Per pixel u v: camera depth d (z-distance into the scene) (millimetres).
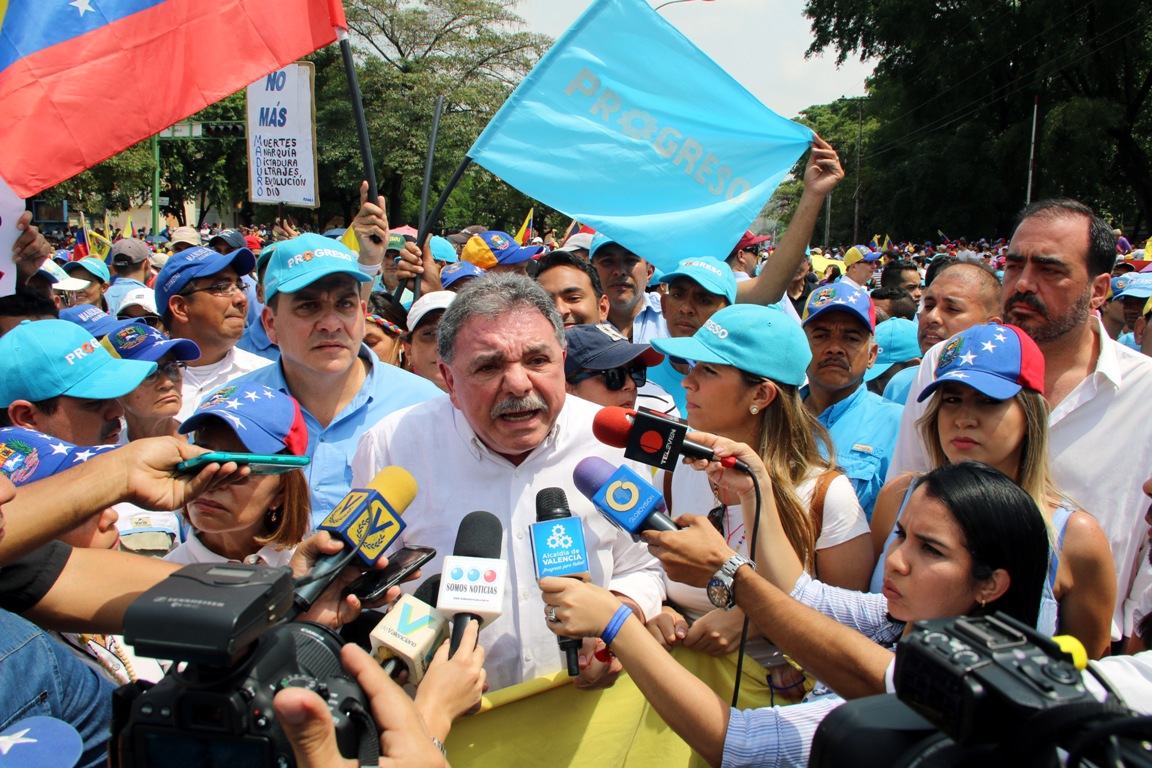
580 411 2635
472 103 36500
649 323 5848
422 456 2557
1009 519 1939
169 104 3248
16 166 3021
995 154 42875
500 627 2438
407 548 2209
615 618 1960
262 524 2516
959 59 44469
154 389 3426
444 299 4281
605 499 2174
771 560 2299
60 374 2887
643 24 4004
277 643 1454
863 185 54438
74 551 1984
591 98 4012
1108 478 3053
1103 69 39500
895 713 1381
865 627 2264
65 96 3084
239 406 2447
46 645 1794
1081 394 3104
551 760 2418
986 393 2502
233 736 1344
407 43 37438
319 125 36281
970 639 1287
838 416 3844
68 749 1563
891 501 2861
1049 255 3100
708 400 2736
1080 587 2498
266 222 46281
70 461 2301
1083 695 1166
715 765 1899
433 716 1771
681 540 2078
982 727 1197
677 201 4074
